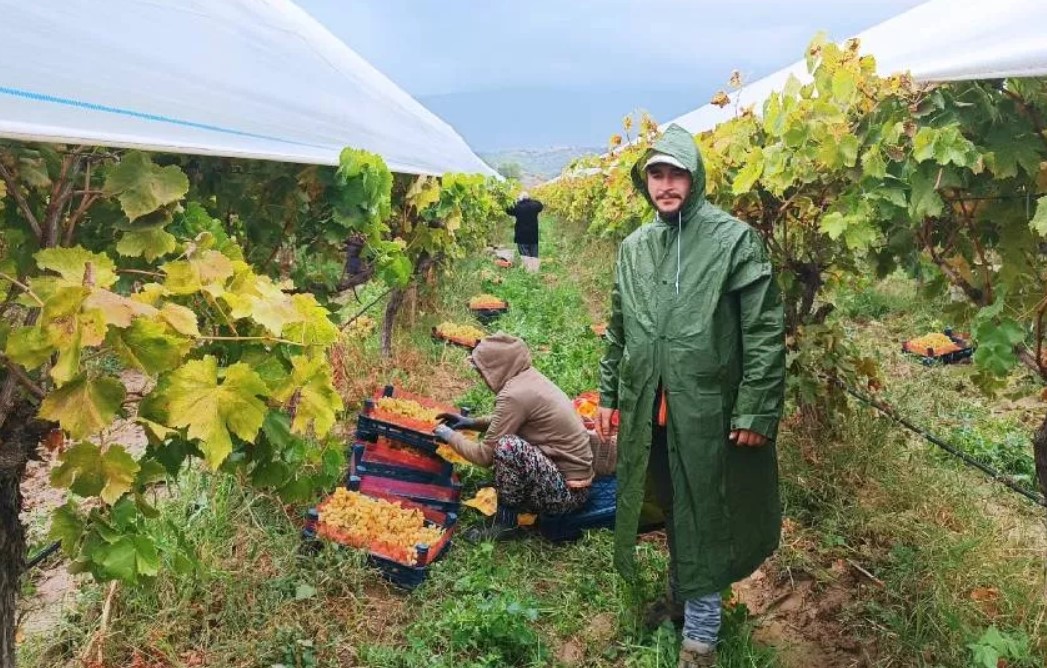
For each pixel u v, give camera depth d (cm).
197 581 309
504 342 393
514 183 1473
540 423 381
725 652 288
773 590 347
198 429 129
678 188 253
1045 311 242
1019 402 569
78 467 129
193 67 219
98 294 119
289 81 309
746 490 260
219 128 198
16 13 153
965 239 276
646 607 323
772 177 338
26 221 189
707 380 250
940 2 345
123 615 293
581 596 340
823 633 316
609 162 739
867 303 843
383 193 329
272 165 295
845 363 436
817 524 393
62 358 115
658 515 339
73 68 154
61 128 130
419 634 307
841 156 292
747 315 250
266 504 375
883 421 453
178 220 208
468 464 457
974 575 325
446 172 577
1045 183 235
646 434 264
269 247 312
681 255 256
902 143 279
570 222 2023
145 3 229
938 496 398
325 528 346
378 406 464
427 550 334
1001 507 408
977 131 249
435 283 869
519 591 340
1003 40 212
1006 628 298
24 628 298
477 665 286
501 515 387
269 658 285
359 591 323
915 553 346
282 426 151
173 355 126
